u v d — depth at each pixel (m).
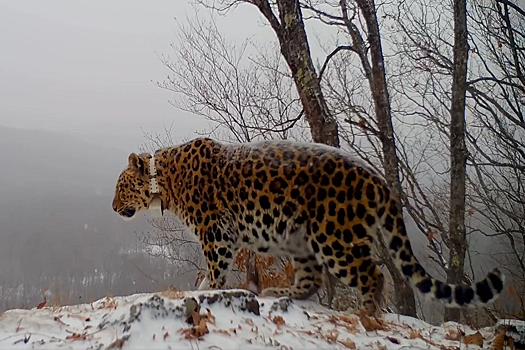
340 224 4.57
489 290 4.10
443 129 9.23
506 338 4.11
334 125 6.68
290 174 4.75
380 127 7.48
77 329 3.31
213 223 5.13
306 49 6.80
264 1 7.30
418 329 4.50
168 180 5.48
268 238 4.93
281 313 3.89
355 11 8.69
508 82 7.72
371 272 4.62
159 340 2.88
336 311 4.95
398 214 4.66
